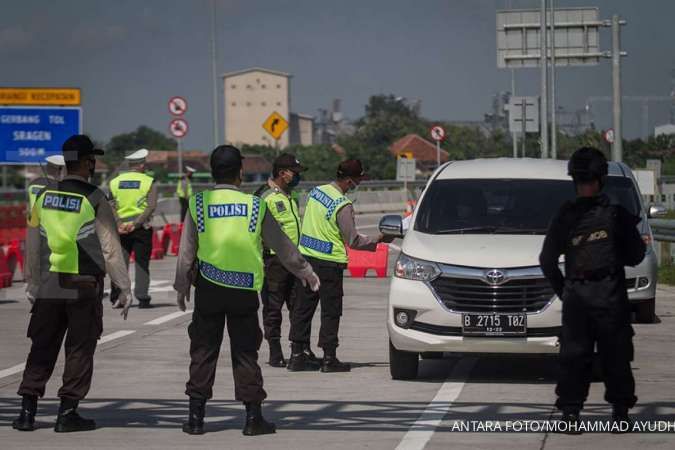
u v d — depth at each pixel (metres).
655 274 32.00
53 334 20.81
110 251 20.75
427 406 22.58
